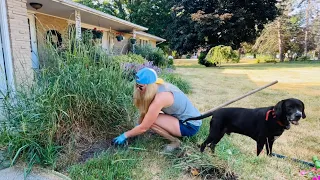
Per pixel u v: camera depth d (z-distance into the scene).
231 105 4.77
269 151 2.35
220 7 21.69
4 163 2.00
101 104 2.43
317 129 3.33
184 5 22.70
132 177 1.88
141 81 2.10
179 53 25.14
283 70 14.41
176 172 1.97
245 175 1.97
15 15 3.97
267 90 6.82
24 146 1.91
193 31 22.73
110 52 3.16
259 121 2.17
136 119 2.71
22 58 4.02
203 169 1.98
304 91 6.64
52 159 1.98
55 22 8.45
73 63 2.49
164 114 2.41
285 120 2.09
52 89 2.17
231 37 21.95
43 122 2.04
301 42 26.45
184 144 2.36
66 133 2.18
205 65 19.38
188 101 2.41
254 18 22.45
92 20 9.69
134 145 2.42
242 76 11.00
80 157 2.14
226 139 2.79
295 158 2.39
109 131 2.53
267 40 25.27
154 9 25.77
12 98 2.29
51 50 2.58
